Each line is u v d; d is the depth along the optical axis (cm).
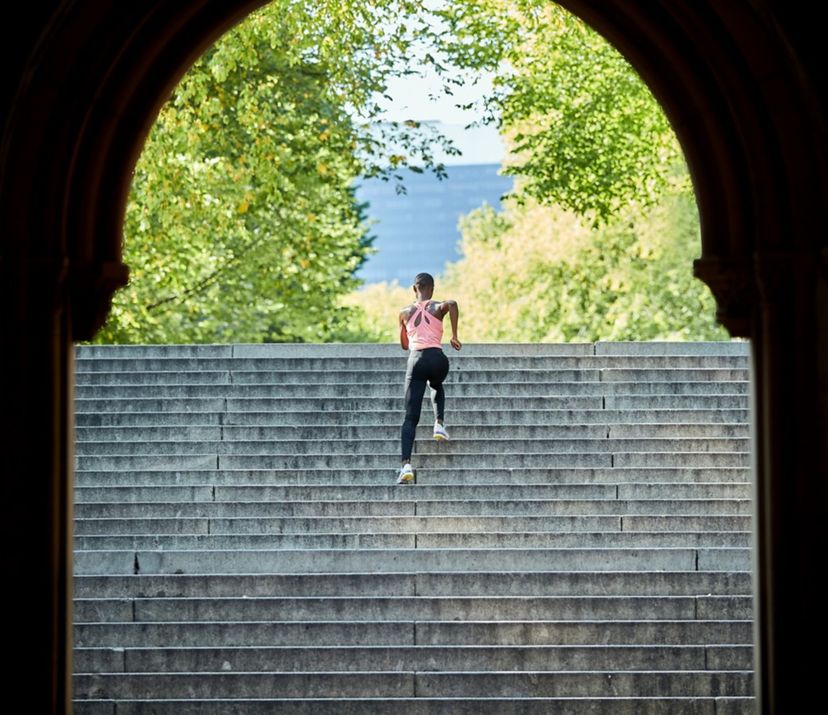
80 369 2175
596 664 1441
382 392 2089
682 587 1544
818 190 999
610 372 2106
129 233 2956
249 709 1397
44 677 999
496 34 2978
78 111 1013
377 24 2920
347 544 1695
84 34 966
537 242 4309
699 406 2033
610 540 1692
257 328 3522
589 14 1096
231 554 1595
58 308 1013
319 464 1909
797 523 1010
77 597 1540
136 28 1030
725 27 1005
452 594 1544
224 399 2059
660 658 1441
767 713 1027
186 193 2861
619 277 4234
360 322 4647
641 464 1891
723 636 1471
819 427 1004
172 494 1834
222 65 2753
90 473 1888
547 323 4322
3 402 991
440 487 1809
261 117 2877
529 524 1723
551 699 1394
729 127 1047
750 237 1050
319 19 2850
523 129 3562
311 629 1478
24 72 912
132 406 2052
